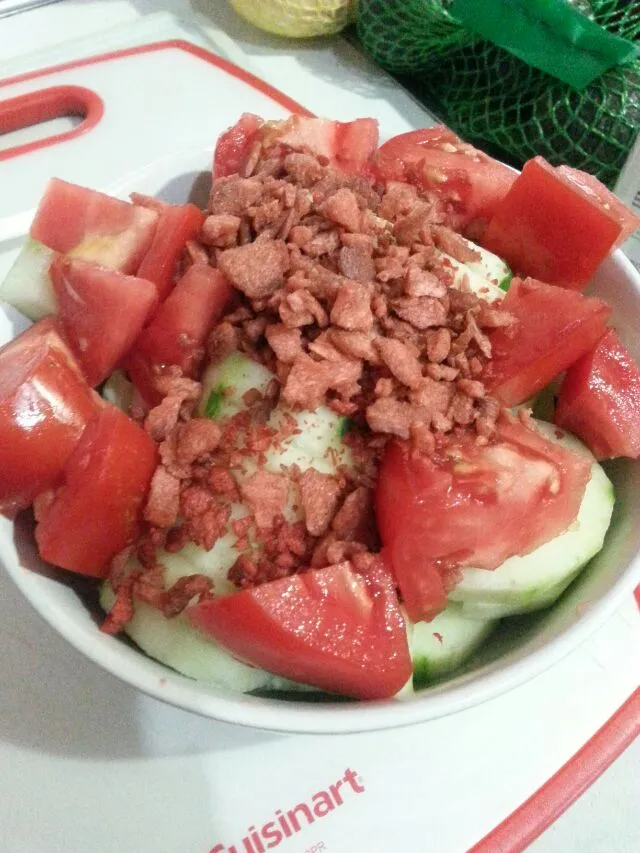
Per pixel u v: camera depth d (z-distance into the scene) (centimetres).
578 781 20
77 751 19
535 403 22
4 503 18
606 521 19
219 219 21
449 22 34
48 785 19
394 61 38
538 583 18
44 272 21
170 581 18
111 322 19
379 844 18
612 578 17
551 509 18
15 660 20
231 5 39
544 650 16
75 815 18
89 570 18
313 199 21
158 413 19
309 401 18
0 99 33
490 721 20
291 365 18
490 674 16
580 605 17
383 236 21
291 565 18
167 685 15
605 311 19
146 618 18
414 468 17
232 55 38
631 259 31
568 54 31
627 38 33
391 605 17
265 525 18
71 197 22
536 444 18
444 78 39
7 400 17
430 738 20
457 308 20
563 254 23
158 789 19
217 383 20
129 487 18
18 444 17
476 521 17
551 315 20
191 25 39
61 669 20
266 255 19
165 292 21
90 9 40
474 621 19
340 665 16
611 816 21
